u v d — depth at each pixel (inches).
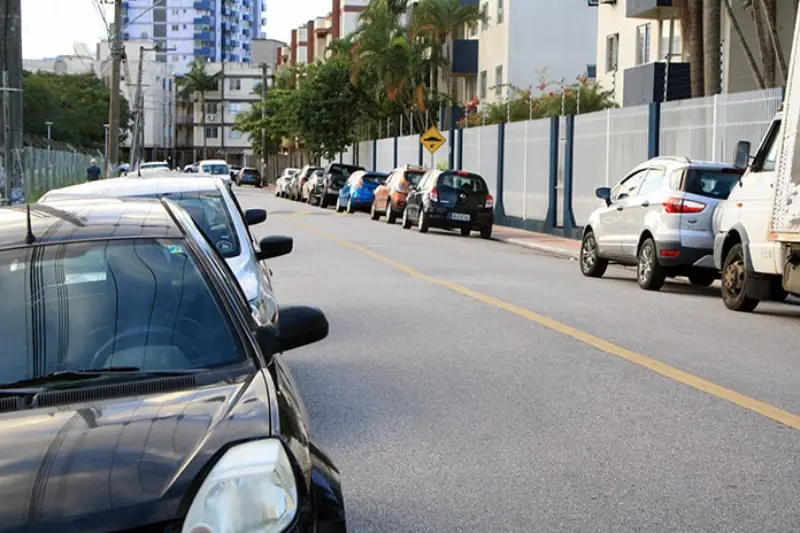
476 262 838.5
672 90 1346.0
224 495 123.5
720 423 306.7
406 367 390.0
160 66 5959.6
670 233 632.4
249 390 147.7
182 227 188.4
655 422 307.3
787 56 1258.0
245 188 3690.9
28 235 180.1
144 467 125.6
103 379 153.9
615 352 421.7
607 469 260.7
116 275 172.6
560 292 634.8
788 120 497.0
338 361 401.7
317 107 2507.4
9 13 702.5
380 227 1315.2
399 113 2423.7
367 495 240.5
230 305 171.0
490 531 216.8
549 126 1280.8
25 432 133.3
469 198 1200.8
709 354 421.1
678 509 230.5
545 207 1295.5
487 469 260.8
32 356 158.7
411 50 2155.5
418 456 272.4
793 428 301.4
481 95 2153.1
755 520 223.6
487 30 2110.0
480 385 358.6
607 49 1636.3
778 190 502.6
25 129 3324.3
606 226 719.1
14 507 118.7
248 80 6087.6
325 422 307.9
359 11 3754.9
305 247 954.7
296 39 5113.2
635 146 1033.5
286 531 124.5
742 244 547.8
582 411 321.1
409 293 612.4
